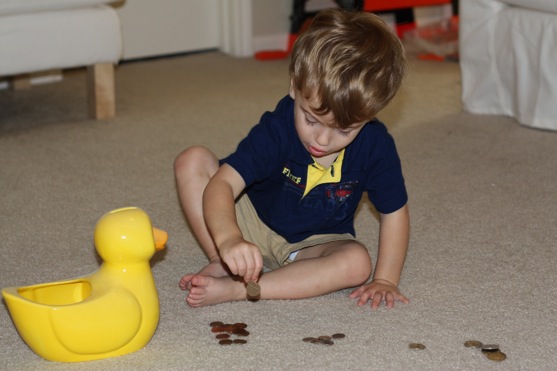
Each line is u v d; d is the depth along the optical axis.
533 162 1.83
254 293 1.01
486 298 1.16
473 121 2.18
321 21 1.08
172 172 1.77
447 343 1.02
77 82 2.68
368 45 1.04
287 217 1.18
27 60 2.01
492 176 1.73
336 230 1.22
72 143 1.99
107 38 2.14
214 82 2.67
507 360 0.98
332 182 1.15
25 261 1.29
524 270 1.26
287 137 1.11
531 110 2.08
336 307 1.12
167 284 1.20
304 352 0.99
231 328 1.04
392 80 1.06
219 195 1.07
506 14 2.12
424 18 3.35
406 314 1.10
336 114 1.01
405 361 0.97
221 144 1.98
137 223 0.96
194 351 0.99
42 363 0.97
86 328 0.93
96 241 0.97
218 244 1.01
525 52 2.08
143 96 2.48
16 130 2.11
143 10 2.96
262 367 0.95
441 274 1.24
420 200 1.58
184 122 2.19
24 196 1.61
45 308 0.92
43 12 2.03
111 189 1.66
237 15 3.06
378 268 1.18
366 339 1.02
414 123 2.15
